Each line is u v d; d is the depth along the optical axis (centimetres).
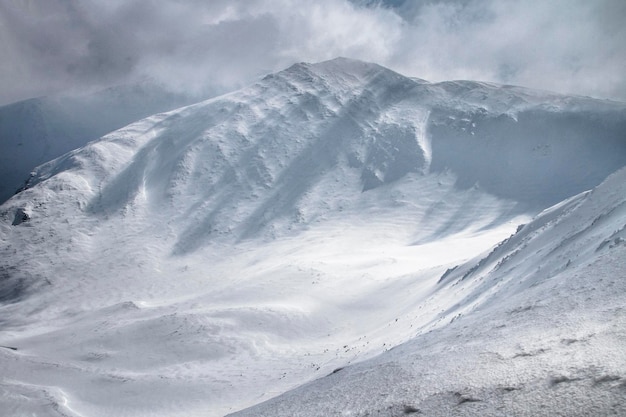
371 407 648
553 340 645
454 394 564
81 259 11650
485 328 988
